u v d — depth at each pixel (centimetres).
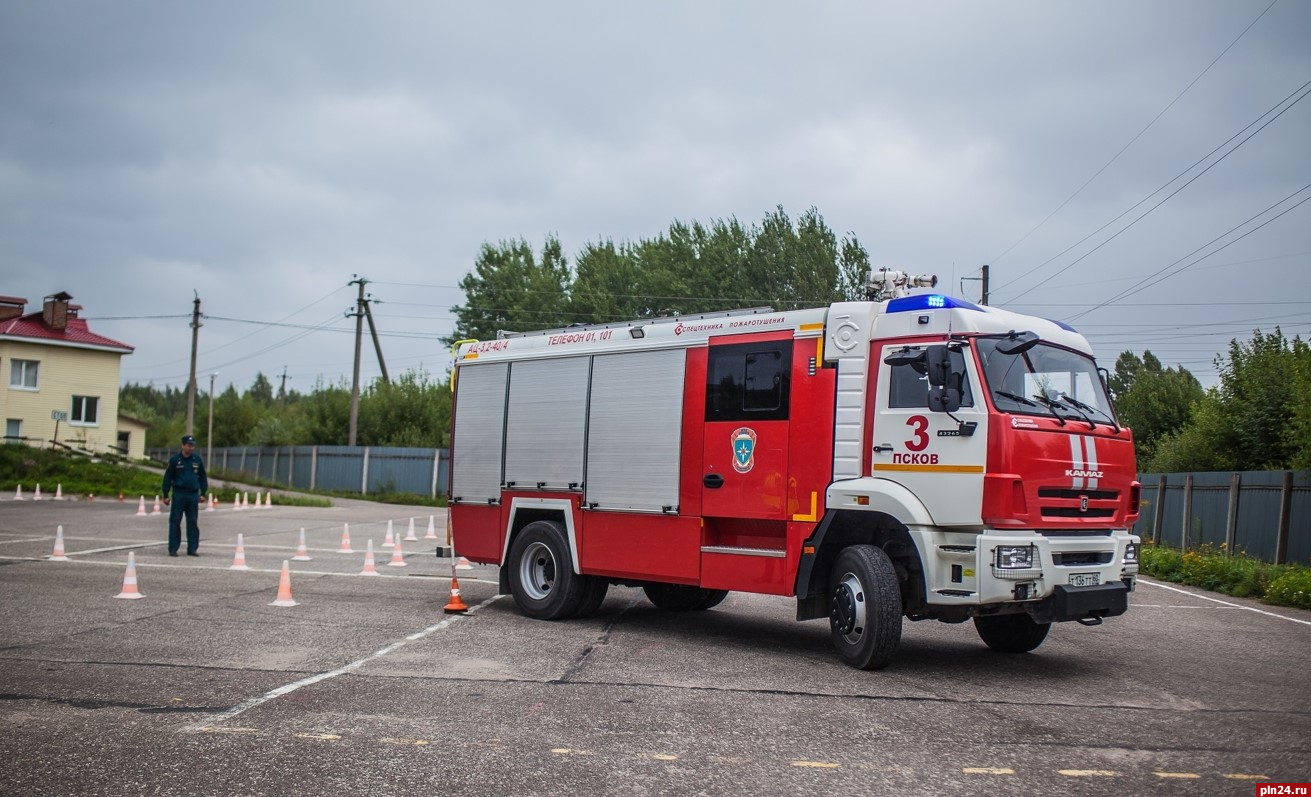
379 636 997
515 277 5472
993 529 835
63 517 2570
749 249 4331
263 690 759
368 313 5072
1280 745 648
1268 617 1336
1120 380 5431
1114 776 576
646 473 1063
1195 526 2219
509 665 871
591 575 1138
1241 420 2314
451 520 1272
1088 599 855
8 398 4616
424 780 552
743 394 993
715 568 997
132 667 831
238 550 1544
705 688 795
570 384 1155
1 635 961
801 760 600
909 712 726
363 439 5222
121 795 523
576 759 595
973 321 873
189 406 5188
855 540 955
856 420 913
